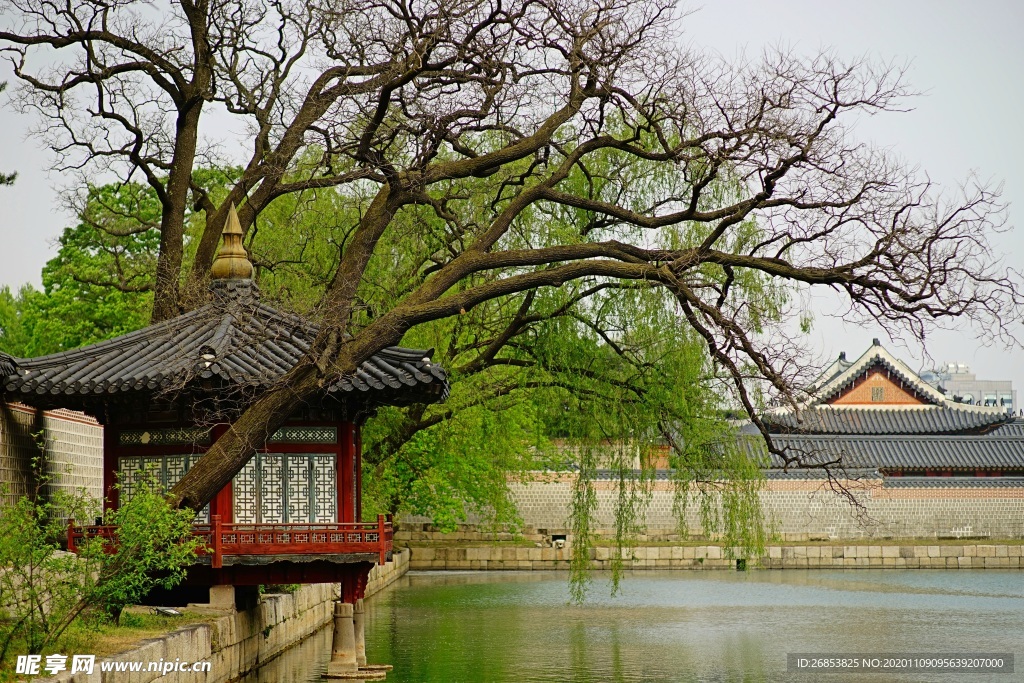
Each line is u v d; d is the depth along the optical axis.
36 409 27.33
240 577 24.77
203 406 24.66
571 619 42.06
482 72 25.39
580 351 32.88
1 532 18.95
